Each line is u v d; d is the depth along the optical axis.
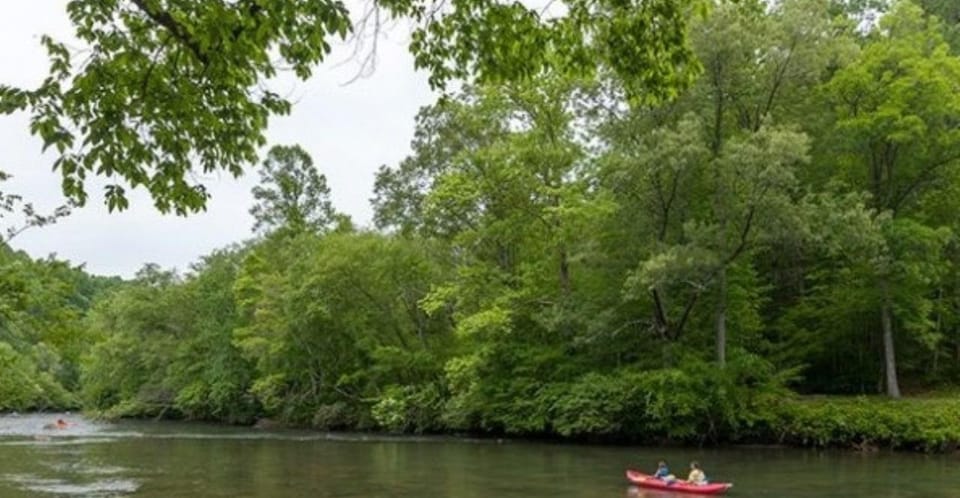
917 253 32.53
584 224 35.62
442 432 43.59
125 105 6.48
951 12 47.03
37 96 6.23
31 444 39.03
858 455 30.06
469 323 36.44
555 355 38.22
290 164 77.44
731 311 35.53
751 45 32.25
